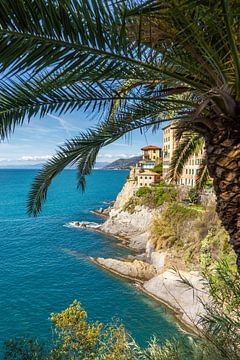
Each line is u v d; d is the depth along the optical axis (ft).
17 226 196.85
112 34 9.68
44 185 21.09
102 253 135.23
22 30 8.49
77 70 10.14
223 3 9.02
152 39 11.59
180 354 16.10
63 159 19.95
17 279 98.53
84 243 152.66
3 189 484.74
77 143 19.48
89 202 326.65
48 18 8.68
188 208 123.03
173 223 122.62
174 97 18.19
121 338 29.48
